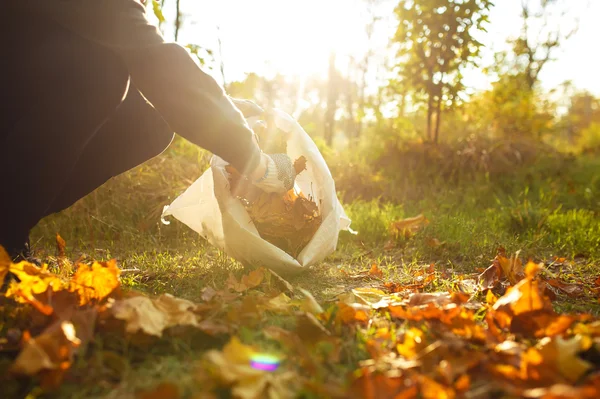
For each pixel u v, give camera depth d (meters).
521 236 2.90
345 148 6.28
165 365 1.10
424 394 0.88
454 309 1.32
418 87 5.54
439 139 5.78
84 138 1.56
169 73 1.41
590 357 1.16
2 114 1.47
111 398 0.97
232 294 1.54
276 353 1.12
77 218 2.92
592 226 3.01
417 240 2.80
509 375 1.00
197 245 2.63
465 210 3.75
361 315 1.36
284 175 1.80
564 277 2.06
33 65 1.44
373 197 4.43
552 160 5.88
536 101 6.98
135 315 1.17
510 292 1.35
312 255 1.92
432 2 5.14
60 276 1.82
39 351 1.00
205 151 3.71
